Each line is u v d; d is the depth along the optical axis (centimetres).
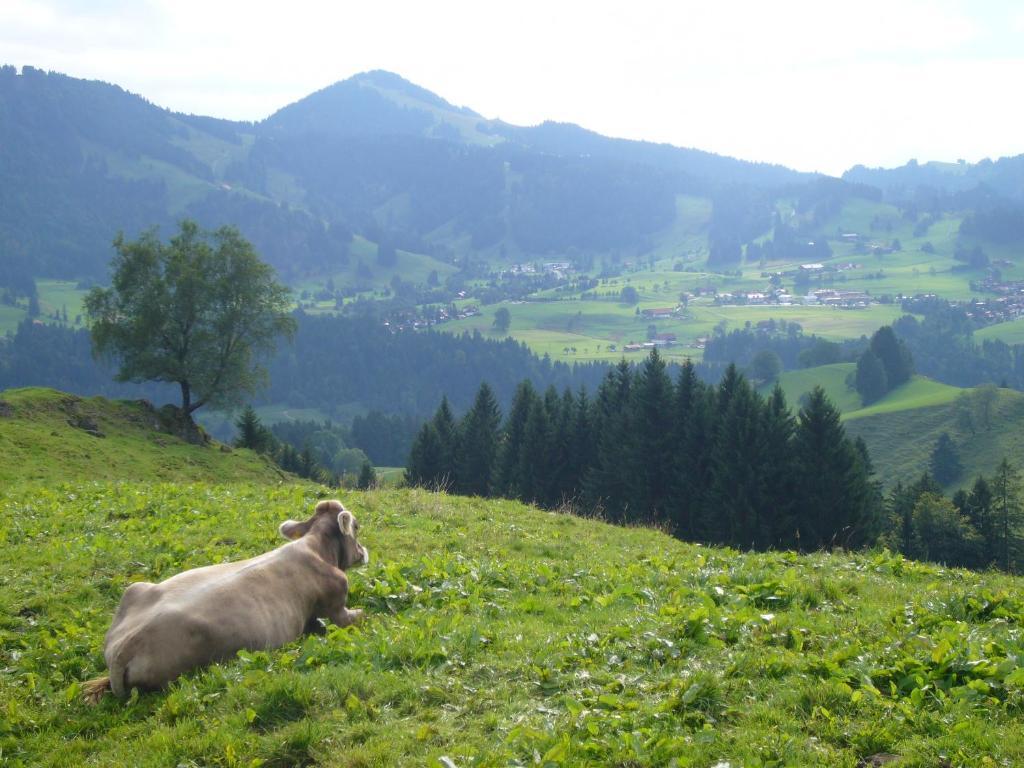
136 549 1508
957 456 15938
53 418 6094
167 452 6362
